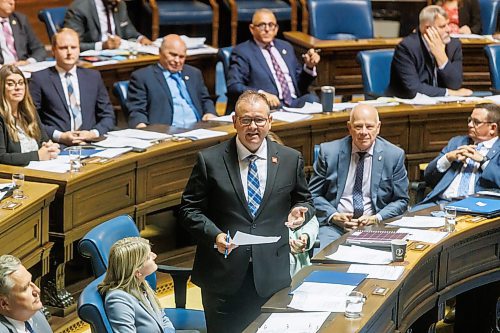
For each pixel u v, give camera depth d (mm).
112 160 12164
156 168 12883
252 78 16984
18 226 10234
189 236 14602
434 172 13500
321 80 19125
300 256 10586
